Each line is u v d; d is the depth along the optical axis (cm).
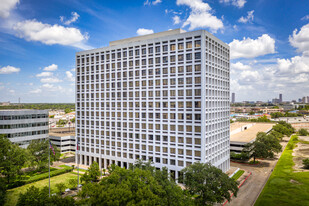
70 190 6244
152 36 7856
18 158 6688
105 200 3753
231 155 10050
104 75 8538
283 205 5400
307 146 13212
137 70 7688
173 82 6950
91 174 6481
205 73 6500
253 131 14100
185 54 6744
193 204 4422
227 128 8212
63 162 9669
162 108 7131
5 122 9831
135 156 7712
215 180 4997
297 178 7381
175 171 6869
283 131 15212
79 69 9356
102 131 8600
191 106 6600
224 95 7950
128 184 4309
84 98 9169
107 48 8444
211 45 6944
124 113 7994
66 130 14725
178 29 7350
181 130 6775
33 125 10800
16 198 5588
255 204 5541
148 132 7419
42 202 3956
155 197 3966
